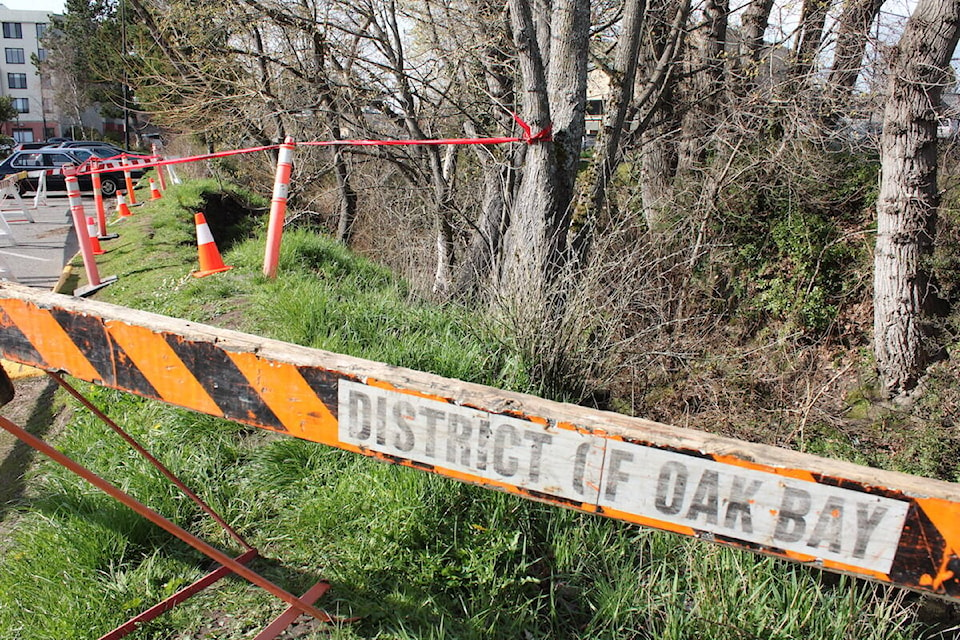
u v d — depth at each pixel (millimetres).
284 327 5102
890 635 2949
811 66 8430
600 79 10984
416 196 9531
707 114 9359
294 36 8320
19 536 2994
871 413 7016
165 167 18469
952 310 7305
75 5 44438
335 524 3127
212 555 2186
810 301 8312
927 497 1480
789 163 8555
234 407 2070
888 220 7129
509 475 1802
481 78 8352
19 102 74312
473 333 5312
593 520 3314
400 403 1861
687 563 3117
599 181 7324
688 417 5977
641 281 6602
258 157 13328
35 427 4141
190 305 5848
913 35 6723
